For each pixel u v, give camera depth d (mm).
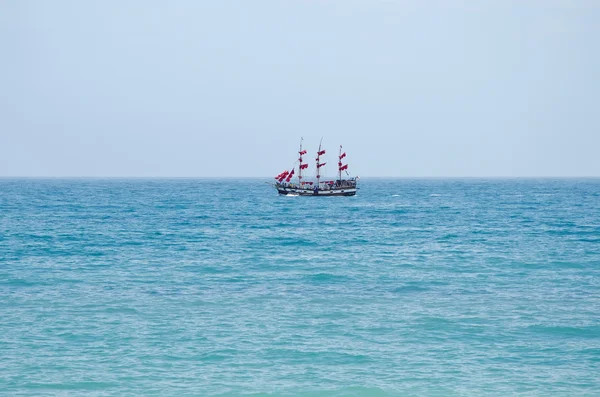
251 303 86250
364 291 95125
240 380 57406
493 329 73062
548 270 115188
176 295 91500
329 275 109438
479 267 118875
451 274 110875
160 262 124188
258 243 157625
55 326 73562
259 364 61406
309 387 55906
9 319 76625
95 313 79938
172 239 165000
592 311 81500
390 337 70000
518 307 83875
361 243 158750
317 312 81000
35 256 131500
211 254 136500
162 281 103125
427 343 67875
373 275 109750
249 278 106438
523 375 58781
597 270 115062
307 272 112750
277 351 65062
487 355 64125
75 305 84375
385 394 54531
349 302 87000
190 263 123000
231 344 67250
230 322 75938
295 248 147875
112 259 127812
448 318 77812
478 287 98312
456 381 57312
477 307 83812
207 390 55219
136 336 69875
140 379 57500
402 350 65625
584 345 67375
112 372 59094
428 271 114000
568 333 71562
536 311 81500
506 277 107688
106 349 65375
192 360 62375
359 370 59906
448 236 175125
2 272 110875
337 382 57000
